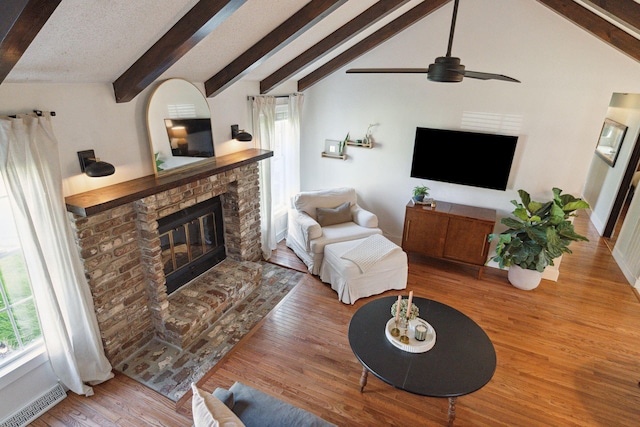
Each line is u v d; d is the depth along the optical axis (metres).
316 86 5.07
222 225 4.20
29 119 2.13
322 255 4.33
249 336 3.40
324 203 4.86
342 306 3.88
